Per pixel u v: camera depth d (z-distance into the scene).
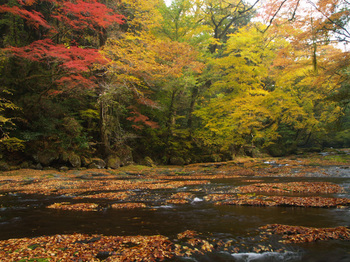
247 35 25.39
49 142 20.23
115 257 3.76
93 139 24.80
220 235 4.73
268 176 15.71
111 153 23.41
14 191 10.95
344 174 14.73
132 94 25.77
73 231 5.23
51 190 11.18
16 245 4.33
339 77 18.09
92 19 19.70
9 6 19.55
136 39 22.66
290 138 42.44
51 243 4.44
